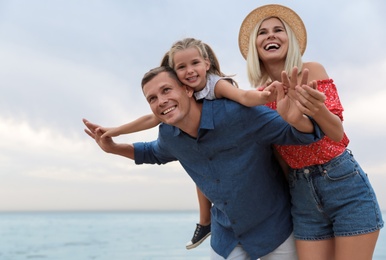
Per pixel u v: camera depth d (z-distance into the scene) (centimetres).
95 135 396
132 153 391
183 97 311
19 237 3212
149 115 374
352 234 317
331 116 274
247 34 377
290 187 342
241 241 344
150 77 310
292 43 349
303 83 262
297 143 298
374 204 323
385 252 1592
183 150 336
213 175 330
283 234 347
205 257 1531
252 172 325
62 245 2342
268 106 341
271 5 356
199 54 330
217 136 316
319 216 331
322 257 333
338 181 318
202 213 443
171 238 2858
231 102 316
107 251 1877
